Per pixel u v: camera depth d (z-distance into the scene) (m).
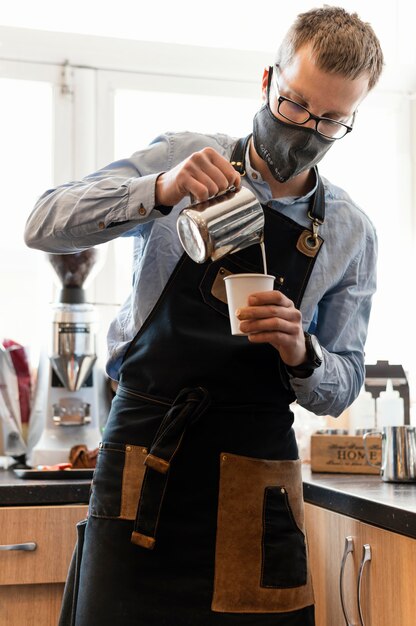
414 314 2.94
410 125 3.00
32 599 1.93
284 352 1.33
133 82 2.79
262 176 1.47
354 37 1.33
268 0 2.86
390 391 2.49
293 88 1.34
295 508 1.45
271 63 2.86
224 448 1.39
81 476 2.12
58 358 2.32
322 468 2.25
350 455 2.23
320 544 1.85
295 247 1.47
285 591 1.39
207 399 1.37
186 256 1.42
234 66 2.84
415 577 1.41
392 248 2.96
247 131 2.88
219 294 1.42
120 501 1.38
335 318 1.58
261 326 1.25
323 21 1.36
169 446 1.35
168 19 2.81
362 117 2.98
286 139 1.37
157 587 1.35
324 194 1.51
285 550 1.41
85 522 1.49
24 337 2.68
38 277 2.69
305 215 1.50
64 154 2.74
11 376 2.50
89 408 2.39
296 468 1.47
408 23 2.95
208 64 2.82
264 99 1.43
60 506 1.93
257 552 1.39
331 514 1.78
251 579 1.38
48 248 1.45
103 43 2.73
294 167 1.40
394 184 2.98
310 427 2.59
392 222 2.97
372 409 2.54
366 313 1.63
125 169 1.46
